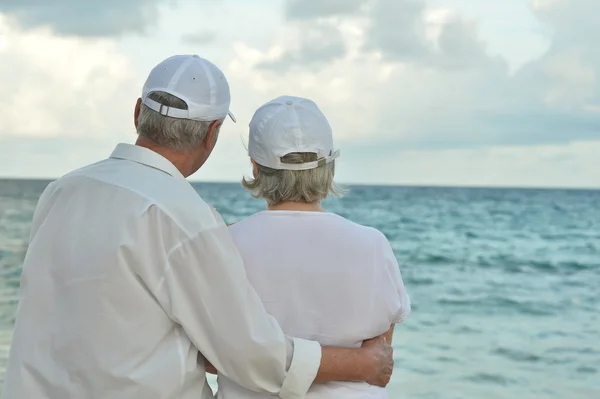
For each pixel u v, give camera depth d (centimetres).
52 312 160
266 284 178
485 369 897
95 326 156
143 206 160
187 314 160
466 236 2606
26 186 4741
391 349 182
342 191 188
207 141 178
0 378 676
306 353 166
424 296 1473
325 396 173
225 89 178
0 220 2473
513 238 2528
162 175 167
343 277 178
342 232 181
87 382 156
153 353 159
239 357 160
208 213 164
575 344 1039
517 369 898
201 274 160
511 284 1608
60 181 169
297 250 179
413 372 880
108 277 156
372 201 4028
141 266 158
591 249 2197
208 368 183
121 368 156
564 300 1416
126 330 157
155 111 171
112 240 158
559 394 798
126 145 172
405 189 5359
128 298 157
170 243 159
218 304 160
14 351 160
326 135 181
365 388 177
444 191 5341
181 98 171
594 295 1464
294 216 181
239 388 179
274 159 178
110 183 163
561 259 1989
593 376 869
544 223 3052
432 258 2027
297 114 179
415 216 3347
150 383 157
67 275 159
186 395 165
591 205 3825
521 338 1078
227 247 163
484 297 1454
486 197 4469
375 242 182
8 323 1002
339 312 177
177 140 173
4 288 1343
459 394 791
